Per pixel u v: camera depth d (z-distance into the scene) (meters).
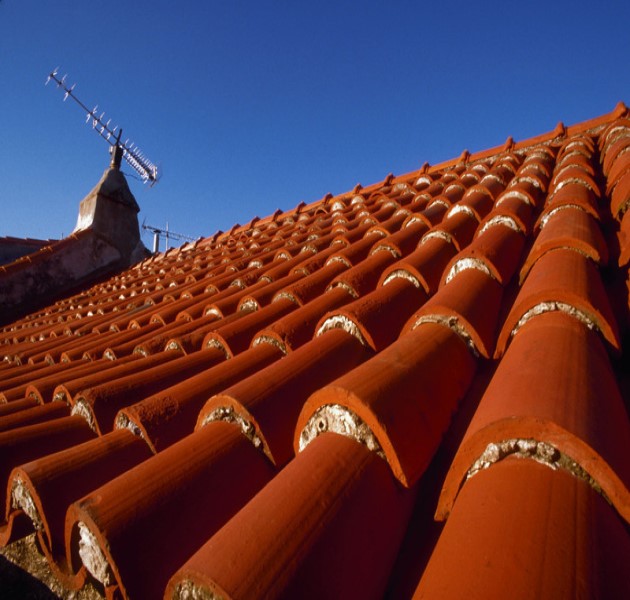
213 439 1.35
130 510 1.11
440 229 2.77
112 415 1.90
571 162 3.44
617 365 1.37
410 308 2.06
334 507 0.94
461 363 1.44
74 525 1.16
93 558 1.10
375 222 4.11
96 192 8.38
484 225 2.72
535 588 0.65
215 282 3.96
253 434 1.37
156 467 1.25
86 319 4.83
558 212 2.38
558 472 0.84
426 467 1.09
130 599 0.98
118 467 1.48
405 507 1.05
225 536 0.90
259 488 1.27
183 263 6.55
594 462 0.81
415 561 0.96
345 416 1.14
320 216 5.89
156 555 1.06
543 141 4.82
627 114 4.43
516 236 2.46
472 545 0.75
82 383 2.25
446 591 0.69
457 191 4.09
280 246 4.86
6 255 9.30
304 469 1.04
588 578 0.66
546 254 1.86
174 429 1.60
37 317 6.52
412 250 2.91
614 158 3.09
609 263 1.90
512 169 4.19
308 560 0.84
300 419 1.25
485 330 1.58
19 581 1.37
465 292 1.74
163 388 2.06
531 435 0.88
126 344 3.04
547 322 1.33
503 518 0.77
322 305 2.30
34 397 2.51
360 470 1.03
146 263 8.04
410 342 1.44
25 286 7.29
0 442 1.72
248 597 0.76
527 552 0.70
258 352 2.02
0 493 1.61
